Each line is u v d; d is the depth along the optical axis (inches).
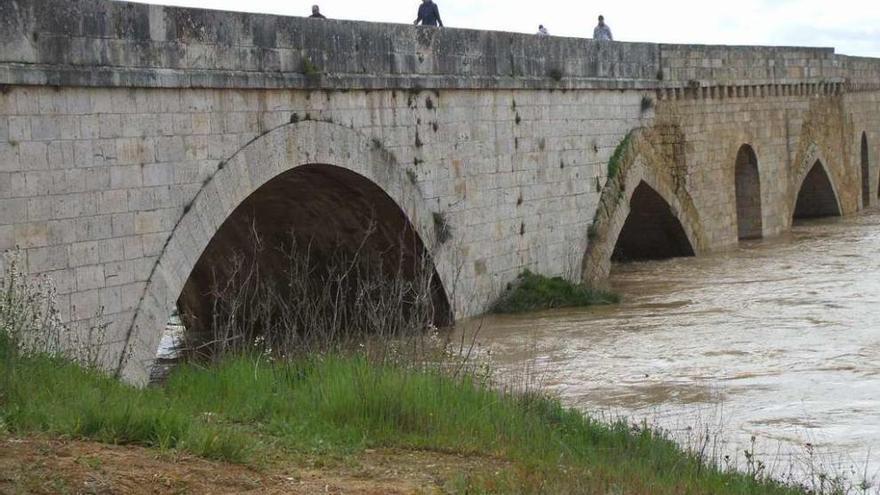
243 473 528.1
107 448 531.8
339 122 1120.2
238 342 988.6
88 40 836.0
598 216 1606.8
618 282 1608.0
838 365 1036.5
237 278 1289.4
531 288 1409.9
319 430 622.8
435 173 1272.1
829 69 2423.7
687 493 584.4
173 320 1465.3
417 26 1235.9
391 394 665.6
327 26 1100.5
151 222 893.8
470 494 529.0
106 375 697.6
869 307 1336.1
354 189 1186.6
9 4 773.9
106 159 853.2
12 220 778.2
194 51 938.1
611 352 1108.5
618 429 740.7
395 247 1262.3
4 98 772.6
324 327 995.9
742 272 1676.9
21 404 568.4
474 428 660.1
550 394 884.6
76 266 825.5
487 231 1369.3
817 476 690.8
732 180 2000.5
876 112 2763.3
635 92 1716.3
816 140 2364.7
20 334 668.1
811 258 1815.9
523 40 1437.0
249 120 1000.2
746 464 717.3
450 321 1275.8
